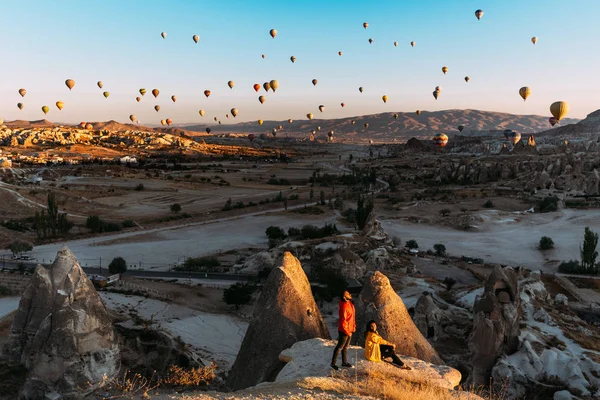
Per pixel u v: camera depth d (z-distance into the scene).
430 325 47.06
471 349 35.91
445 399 13.55
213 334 55.91
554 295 72.38
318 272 74.50
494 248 104.69
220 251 101.50
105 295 66.69
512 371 34.19
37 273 33.56
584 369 36.97
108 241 106.94
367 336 16.09
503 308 36.69
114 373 33.22
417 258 95.12
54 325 31.56
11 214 124.88
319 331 23.52
